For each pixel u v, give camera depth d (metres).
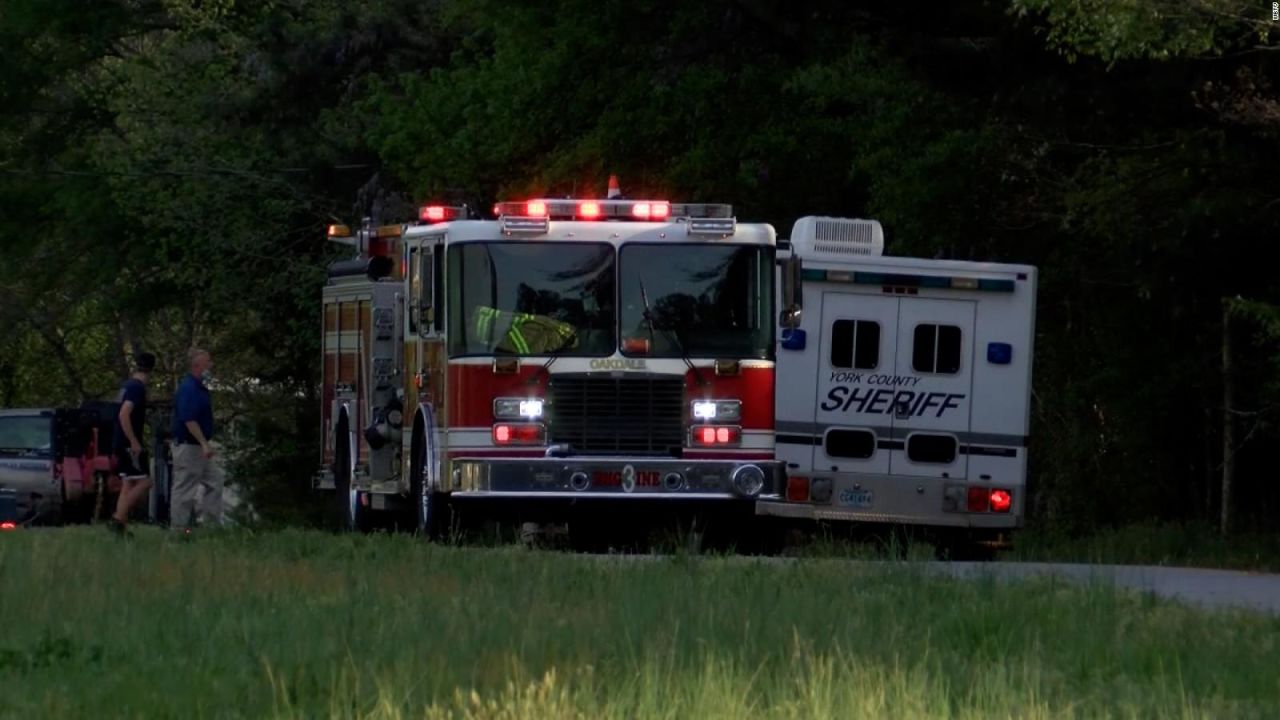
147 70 128.75
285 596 35.00
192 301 134.25
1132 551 67.25
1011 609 33.25
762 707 23.41
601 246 53.16
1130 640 29.95
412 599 34.19
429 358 55.03
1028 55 66.62
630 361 52.84
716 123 88.69
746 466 52.91
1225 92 60.25
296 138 119.19
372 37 117.50
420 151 102.56
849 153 88.50
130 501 59.81
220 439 131.50
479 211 101.81
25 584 36.56
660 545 52.44
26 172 136.50
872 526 60.34
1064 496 84.81
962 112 77.06
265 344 127.75
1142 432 81.19
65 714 23.36
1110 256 72.88
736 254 53.53
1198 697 25.39
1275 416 73.56
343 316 67.38
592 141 90.88
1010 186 78.38
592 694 23.50
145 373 60.50
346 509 67.31
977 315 60.09
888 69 76.62
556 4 90.75
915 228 78.88
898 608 33.62
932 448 60.00
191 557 43.59
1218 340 78.31
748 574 39.19
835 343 59.69
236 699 24.06
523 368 52.62
